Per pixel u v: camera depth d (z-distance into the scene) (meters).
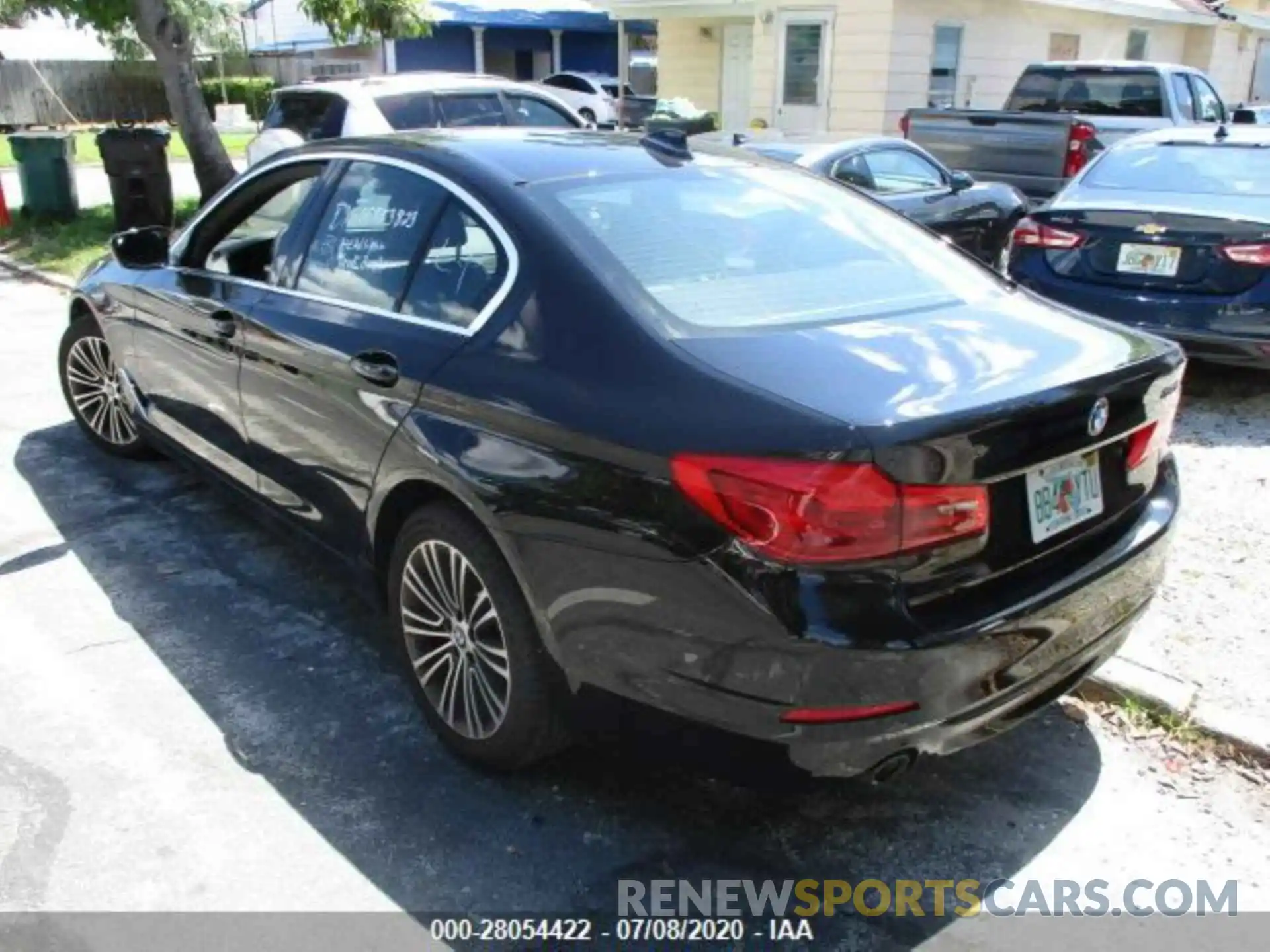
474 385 2.92
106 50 31.19
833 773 2.49
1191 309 5.96
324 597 4.19
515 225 3.06
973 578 2.51
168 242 4.73
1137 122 11.66
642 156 3.58
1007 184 9.91
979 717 2.59
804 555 2.34
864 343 2.76
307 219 3.82
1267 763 3.23
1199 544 4.56
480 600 3.04
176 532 4.74
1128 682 3.53
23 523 4.82
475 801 3.07
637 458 2.53
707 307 2.87
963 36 16.61
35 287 9.98
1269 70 24.70
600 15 30.42
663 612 2.53
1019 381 2.60
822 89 16.53
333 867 2.81
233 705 3.49
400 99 9.67
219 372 4.12
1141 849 2.92
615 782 3.15
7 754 3.22
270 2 33.59
